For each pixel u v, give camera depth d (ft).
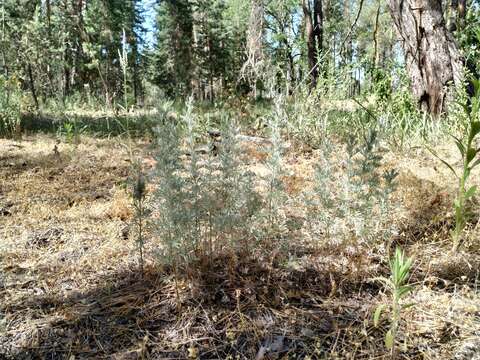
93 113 32.04
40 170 13.46
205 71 103.35
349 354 4.82
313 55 31.35
